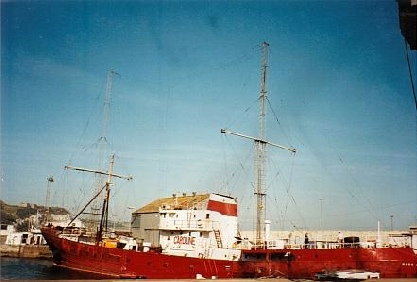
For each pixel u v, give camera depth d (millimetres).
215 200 41094
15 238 79500
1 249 72062
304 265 34812
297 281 22047
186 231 40625
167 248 39906
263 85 45594
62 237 45188
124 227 69500
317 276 28578
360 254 33500
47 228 46125
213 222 40062
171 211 41688
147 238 51219
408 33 11945
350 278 27328
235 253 37500
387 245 34812
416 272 32656
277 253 36094
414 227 40656
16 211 119250
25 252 71188
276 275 35312
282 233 58250
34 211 118188
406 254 33125
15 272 44812
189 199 52125
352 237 36594
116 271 37875
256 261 36312
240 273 36031
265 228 41781
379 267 32906
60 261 43562
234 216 42469
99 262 39438
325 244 37281
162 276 36406
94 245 40531
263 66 46031
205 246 38438
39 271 45656
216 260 36531
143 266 37000
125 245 41500
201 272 36156
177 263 36531
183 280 19500
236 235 42156
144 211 54469
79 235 46562
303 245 37312
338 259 33969
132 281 18562
